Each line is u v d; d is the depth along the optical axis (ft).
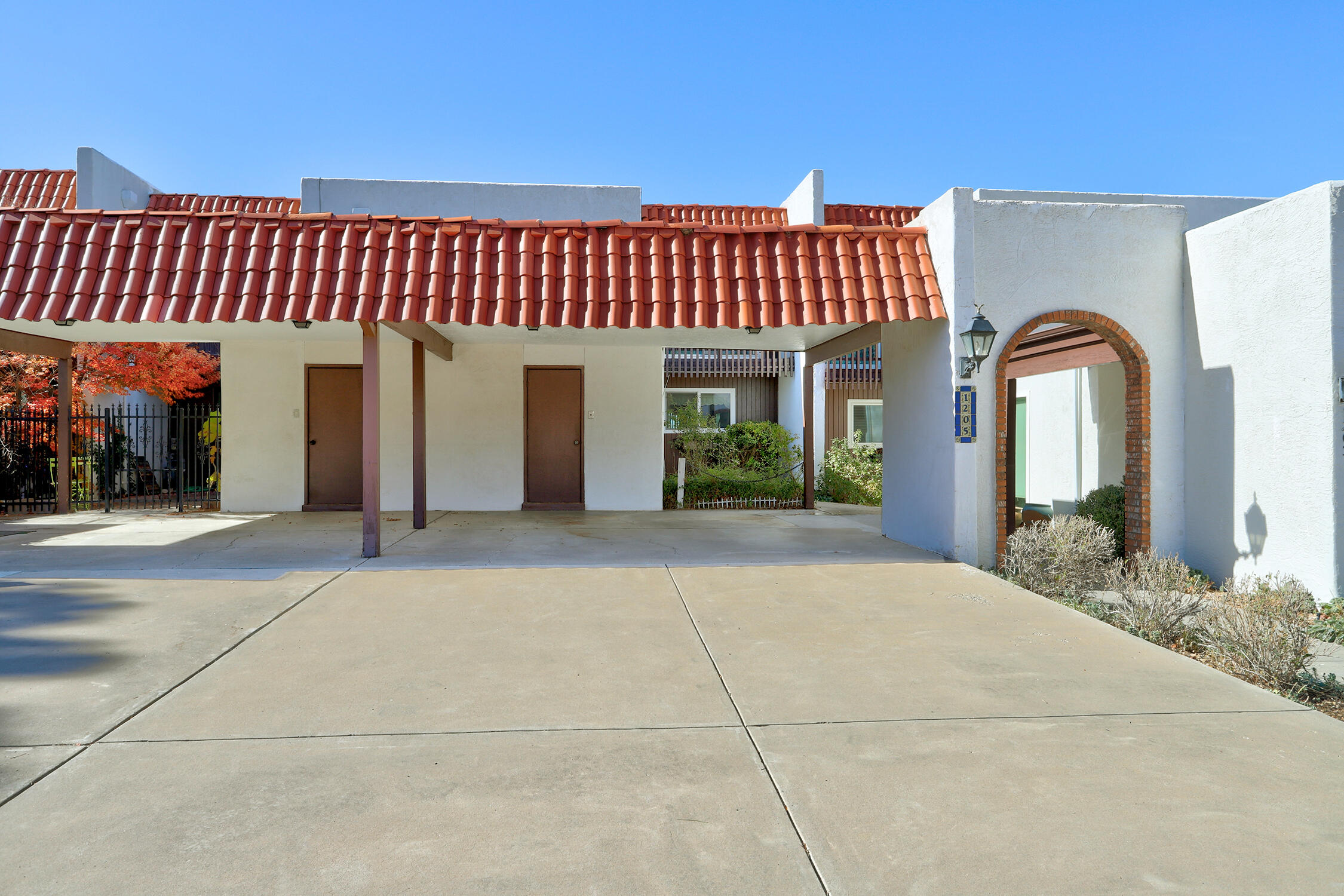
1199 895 7.84
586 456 45.57
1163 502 27.43
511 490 44.88
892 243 28.07
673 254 27.37
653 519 40.98
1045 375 44.04
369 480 27.20
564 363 45.55
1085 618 19.07
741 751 11.32
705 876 8.20
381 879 8.11
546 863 8.44
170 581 22.76
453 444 44.60
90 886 7.92
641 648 16.55
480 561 26.50
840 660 15.70
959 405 26.37
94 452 48.06
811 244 27.96
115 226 25.70
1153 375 27.35
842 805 9.71
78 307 24.25
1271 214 23.79
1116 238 27.20
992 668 15.19
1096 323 27.04
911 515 30.71
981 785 10.26
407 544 30.63
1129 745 11.57
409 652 16.16
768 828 9.18
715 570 24.99
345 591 21.72
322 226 26.12
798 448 57.47
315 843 8.80
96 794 9.89
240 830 9.07
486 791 10.07
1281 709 13.07
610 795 9.99
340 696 13.55
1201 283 26.61
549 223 27.53
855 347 36.91
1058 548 23.56
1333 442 21.91
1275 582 22.95
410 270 25.73
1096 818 9.39
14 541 31.32
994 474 27.02
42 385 44.45
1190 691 13.93
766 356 60.75
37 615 18.80
